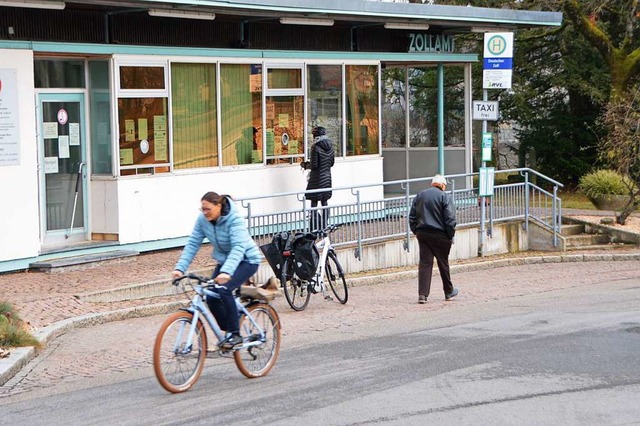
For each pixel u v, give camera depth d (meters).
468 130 28.19
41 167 18.05
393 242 21.34
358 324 14.93
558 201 25.17
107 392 10.59
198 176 20.55
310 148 23.33
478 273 21.56
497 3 36.53
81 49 18.14
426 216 17.06
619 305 16.28
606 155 32.41
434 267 21.50
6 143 16.98
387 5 23.19
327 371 11.38
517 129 40.47
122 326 14.53
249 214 18.03
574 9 35.94
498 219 24.02
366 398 10.00
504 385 10.51
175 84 20.09
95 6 18.12
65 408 9.91
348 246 20.22
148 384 10.96
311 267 16.12
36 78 18.03
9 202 17.05
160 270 17.58
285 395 10.23
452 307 16.59
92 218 19.06
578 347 12.53
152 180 19.52
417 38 26.52
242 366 11.02
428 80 35.03
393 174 29.30
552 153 39.19
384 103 31.16
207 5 18.88
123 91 18.95
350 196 24.42
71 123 18.67
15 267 17.19
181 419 9.34
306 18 21.98
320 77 23.62
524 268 22.38
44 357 12.49
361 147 24.81
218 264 10.97
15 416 9.66
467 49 38.62
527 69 38.69
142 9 18.55
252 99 21.94
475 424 9.02
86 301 15.41
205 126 20.81
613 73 35.75
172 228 19.97
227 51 21.17
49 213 18.27
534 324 14.38
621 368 11.30
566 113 39.38
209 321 10.77
